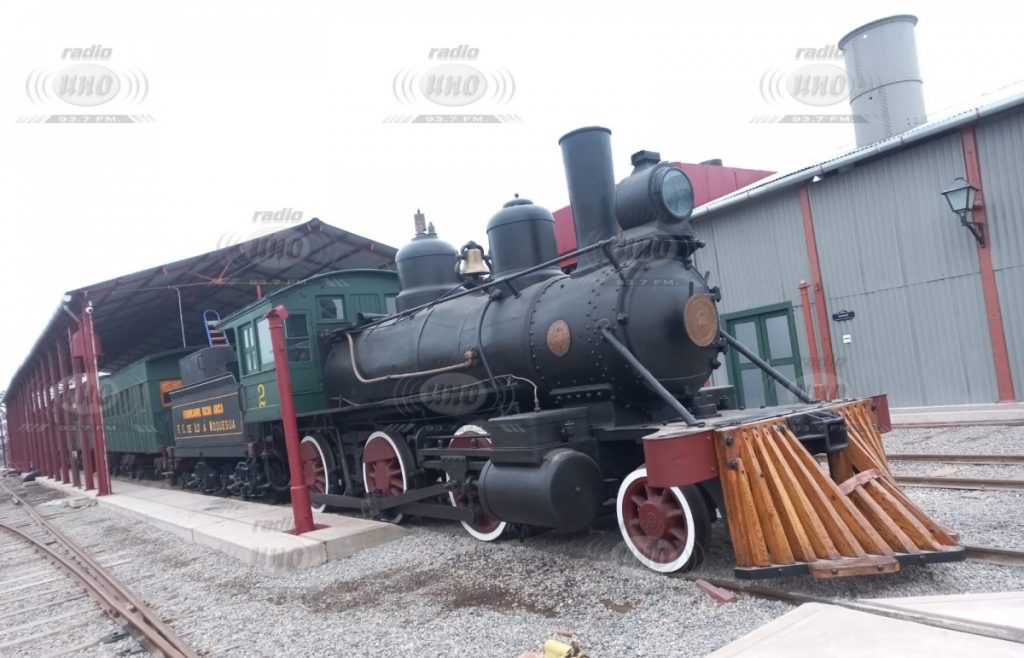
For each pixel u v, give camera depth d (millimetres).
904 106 14477
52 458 24109
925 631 3285
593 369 5734
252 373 10406
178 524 9594
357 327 9219
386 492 8195
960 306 11719
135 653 5121
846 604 3775
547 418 5527
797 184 13969
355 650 4395
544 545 6250
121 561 8555
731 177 19016
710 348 6016
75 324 18328
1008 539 5000
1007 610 3418
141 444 18234
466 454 6543
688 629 3980
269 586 6242
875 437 5312
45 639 5859
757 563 4320
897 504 4496
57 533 11750
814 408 5129
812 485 4418
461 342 7137
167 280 16688
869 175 12844
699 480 4414
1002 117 10953
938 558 4137
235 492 12602
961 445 8930
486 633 4328
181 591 6527
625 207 5805
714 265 15852
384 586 5766
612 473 5836
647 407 5922
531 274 7020
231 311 22688
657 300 5625
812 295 13891
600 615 4391
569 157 6391
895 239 12523
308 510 7719
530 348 6277
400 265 8898
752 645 3357
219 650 4766
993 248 11203
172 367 17094
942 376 12023
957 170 11578
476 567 5902
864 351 13141
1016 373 11078
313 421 9781
